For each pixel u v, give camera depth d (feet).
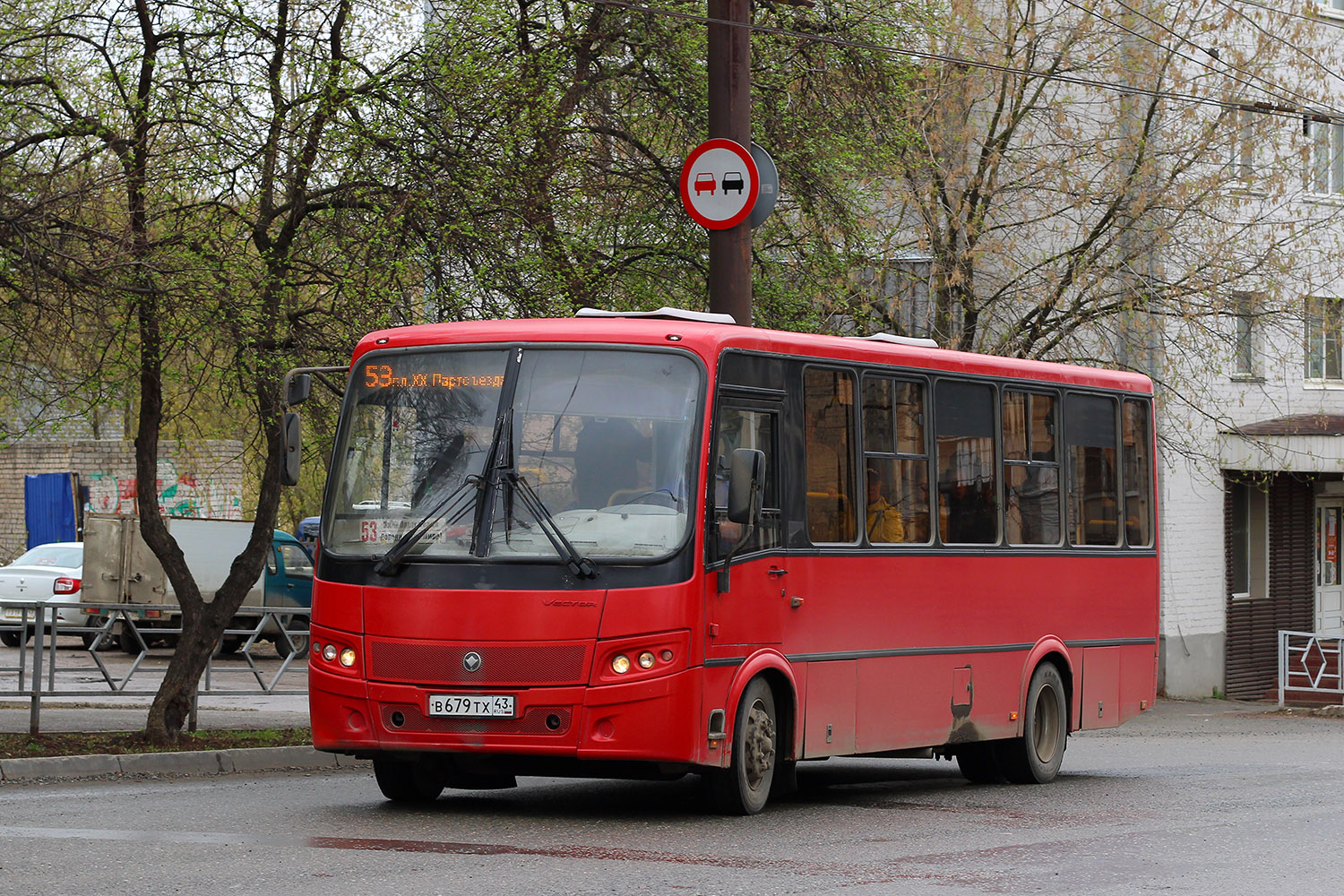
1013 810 43.80
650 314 42.60
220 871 29.73
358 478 40.04
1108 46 90.89
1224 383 109.60
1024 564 53.06
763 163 58.70
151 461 55.42
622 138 68.39
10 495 145.79
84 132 51.21
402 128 54.85
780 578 41.75
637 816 40.04
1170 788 50.96
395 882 28.89
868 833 37.81
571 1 63.00
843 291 77.10
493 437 39.14
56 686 79.51
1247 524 117.39
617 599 37.63
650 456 38.86
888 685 46.16
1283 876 32.07
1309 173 93.20
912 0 81.25
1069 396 56.24
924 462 48.60
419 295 56.85
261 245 55.06
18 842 33.09
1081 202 88.48
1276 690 110.11
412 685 37.93
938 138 87.10
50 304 49.29
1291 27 93.30
